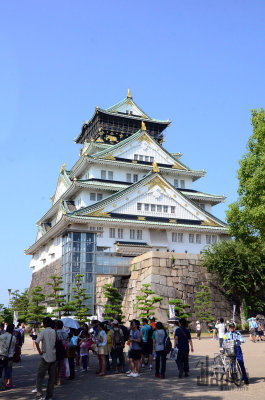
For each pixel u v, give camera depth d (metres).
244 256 38.84
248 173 32.19
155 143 66.94
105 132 72.81
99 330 16.23
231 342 12.75
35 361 23.05
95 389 12.52
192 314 39.09
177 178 67.50
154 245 54.12
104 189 58.59
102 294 49.03
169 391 11.77
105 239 51.94
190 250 56.94
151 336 16.05
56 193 72.62
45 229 70.44
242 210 33.09
